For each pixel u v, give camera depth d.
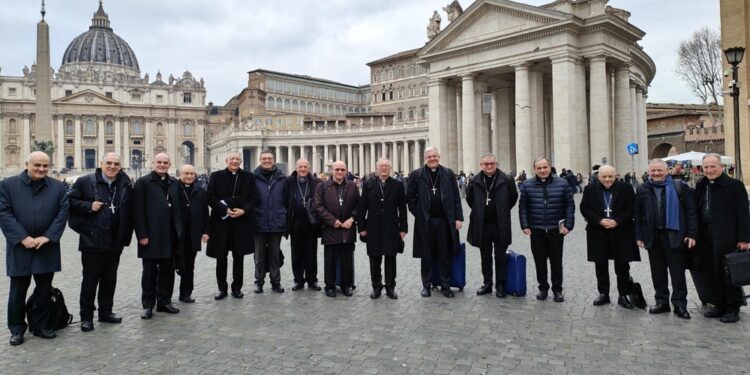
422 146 80.12
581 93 40.16
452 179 9.43
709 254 7.89
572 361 5.95
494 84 49.34
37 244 6.89
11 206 6.93
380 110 102.69
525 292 9.22
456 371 5.66
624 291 8.45
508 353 6.23
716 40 50.50
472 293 9.48
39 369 5.89
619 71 42.94
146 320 7.90
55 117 114.25
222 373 5.68
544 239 8.97
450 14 50.22
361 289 9.95
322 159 89.62
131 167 112.06
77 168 114.19
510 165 49.69
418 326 7.37
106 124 119.12
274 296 9.47
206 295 9.62
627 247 8.33
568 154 38.59
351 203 9.42
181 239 8.45
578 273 11.12
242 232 9.33
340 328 7.30
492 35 43.09
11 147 112.94
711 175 7.78
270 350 6.40
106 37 148.75
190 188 8.86
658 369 5.71
